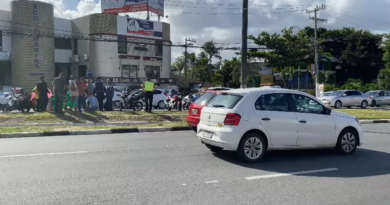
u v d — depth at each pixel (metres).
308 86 58.47
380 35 60.19
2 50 37.47
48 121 15.15
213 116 8.41
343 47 62.94
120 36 41.97
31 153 8.96
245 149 8.07
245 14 18.23
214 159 8.50
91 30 41.00
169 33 47.03
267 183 6.56
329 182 6.71
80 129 13.26
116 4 44.56
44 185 6.18
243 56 18.34
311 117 8.69
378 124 18.05
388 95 31.92
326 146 8.96
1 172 7.00
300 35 49.41
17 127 13.52
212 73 57.78
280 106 8.45
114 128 13.65
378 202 5.61
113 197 5.61
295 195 5.88
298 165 8.04
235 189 6.15
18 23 36.91
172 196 5.71
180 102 21.25
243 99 8.19
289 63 49.09
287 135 8.36
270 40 48.69
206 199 5.59
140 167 7.59
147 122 16.05
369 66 61.03
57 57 42.06
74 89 16.84
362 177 7.11
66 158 8.39
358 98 29.91
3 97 19.20
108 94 19.00
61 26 42.44
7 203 5.27
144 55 44.19
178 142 11.02
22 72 37.03
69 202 5.35
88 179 6.60
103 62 41.09
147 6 43.50
